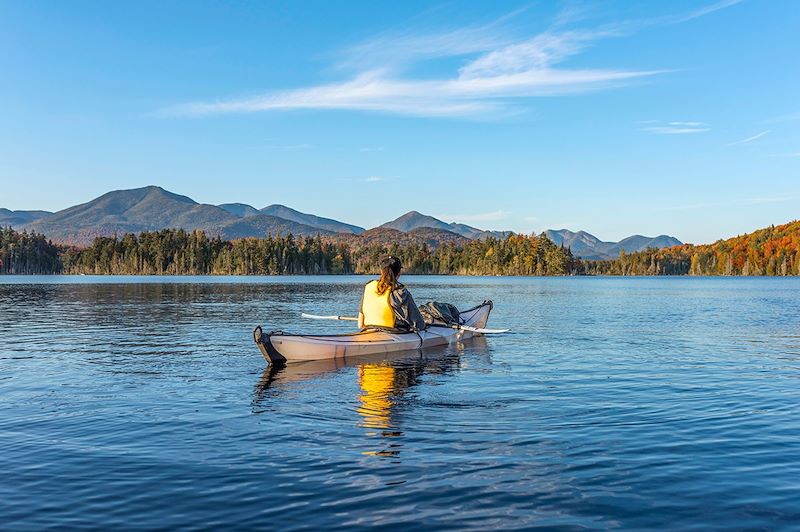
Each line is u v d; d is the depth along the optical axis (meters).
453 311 20.50
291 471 6.82
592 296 58.81
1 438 8.20
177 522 5.50
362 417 9.36
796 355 16.62
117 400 10.63
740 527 5.41
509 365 14.77
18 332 22.42
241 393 11.29
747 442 7.99
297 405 10.23
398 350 16.83
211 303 42.12
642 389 11.64
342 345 15.66
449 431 8.49
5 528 5.39
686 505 5.89
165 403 10.41
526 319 29.69
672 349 17.95
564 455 7.38
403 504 5.88
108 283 103.88
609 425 8.84
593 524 5.46
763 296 59.97
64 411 9.80
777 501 6.00
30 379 12.72
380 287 16.83
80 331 22.83
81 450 7.64
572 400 10.62
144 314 31.59
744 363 15.13
